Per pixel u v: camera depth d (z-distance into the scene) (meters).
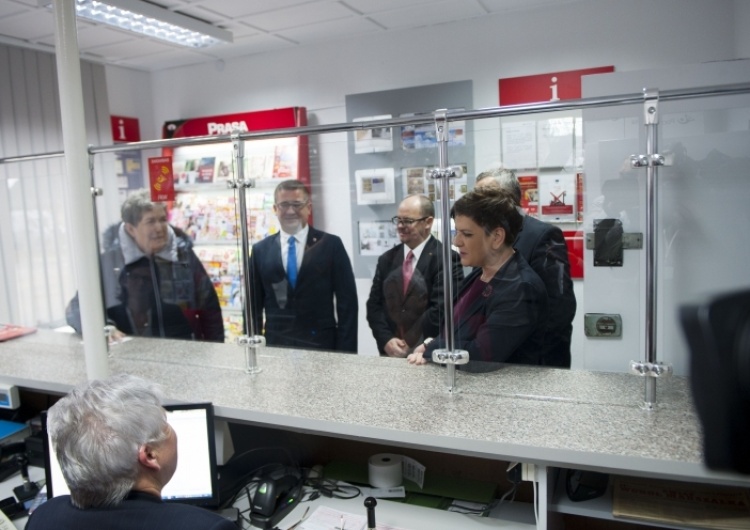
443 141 1.50
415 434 1.33
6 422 2.26
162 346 2.14
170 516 1.01
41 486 1.88
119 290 2.20
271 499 1.60
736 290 0.41
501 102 3.70
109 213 2.10
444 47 3.82
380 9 3.44
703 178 1.31
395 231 1.70
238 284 1.97
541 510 1.32
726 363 0.39
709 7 3.19
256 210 1.83
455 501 1.64
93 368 1.77
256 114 4.37
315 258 1.84
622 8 3.37
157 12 3.23
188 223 2.03
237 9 3.36
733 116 1.28
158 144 1.86
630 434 1.26
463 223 1.52
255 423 1.64
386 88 4.03
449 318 1.55
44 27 3.51
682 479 1.17
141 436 1.06
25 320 2.40
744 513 1.29
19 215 2.31
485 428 1.33
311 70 4.24
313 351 1.92
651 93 1.25
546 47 3.57
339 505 1.64
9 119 3.83
